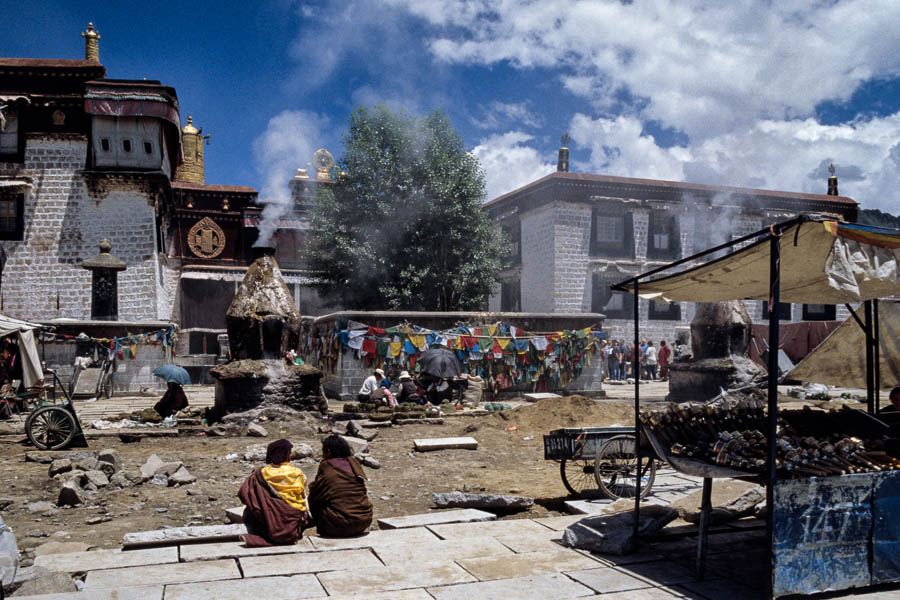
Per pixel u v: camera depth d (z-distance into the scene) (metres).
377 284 29.92
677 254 35.25
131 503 7.96
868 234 4.57
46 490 8.44
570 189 33.50
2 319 14.05
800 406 18.45
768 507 4.55
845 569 4.68
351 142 30.53
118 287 26.42
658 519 6.15
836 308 36.75
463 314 21.52
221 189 35.19
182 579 5.05
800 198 36.59
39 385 14.10
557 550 5.88
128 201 26.62
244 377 14.25
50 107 26.28
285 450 6.38
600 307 34.28
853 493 4.76
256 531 6.13
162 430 13.31
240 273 35.25
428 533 6.44
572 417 15.27
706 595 4.80
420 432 13.97
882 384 8.19
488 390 21.02
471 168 30.66
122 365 23.03
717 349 20.19
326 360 21.84
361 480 6.49
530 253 35.81
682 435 5.86
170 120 26.70
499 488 8.98
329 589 4.87
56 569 5.24
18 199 26.06
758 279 6.19
